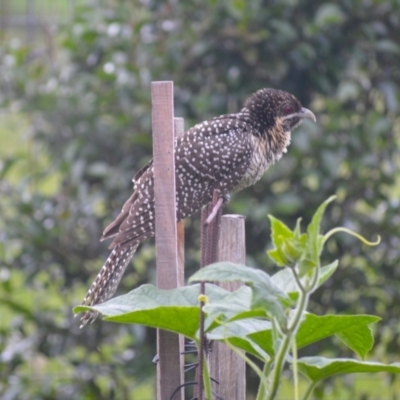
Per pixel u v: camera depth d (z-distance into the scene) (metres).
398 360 11.51
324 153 10.36
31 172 11.61
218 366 6.05
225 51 10.69
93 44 11.10
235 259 5.97
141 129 10.78
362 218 11.05
